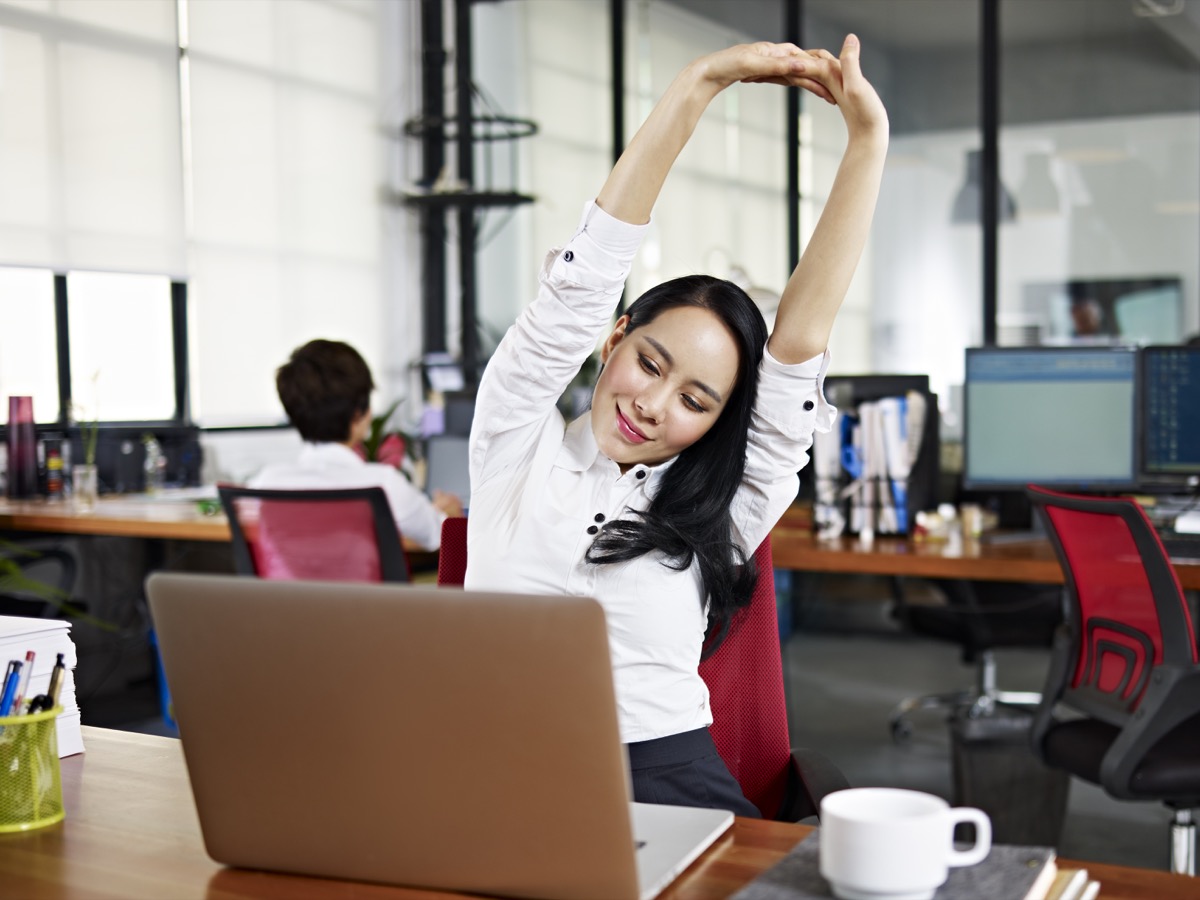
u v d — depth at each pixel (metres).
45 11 5.04
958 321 6.41
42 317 5.14
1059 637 2.45
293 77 6.37
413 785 0.86
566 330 1.37
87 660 4.37
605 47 7.09
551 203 7.26
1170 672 2.14
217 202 5.92
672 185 6.96
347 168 6.76
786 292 1.38
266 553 3.02
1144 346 3.26
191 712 0.91
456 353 7.34
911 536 3.18
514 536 1.40
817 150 6.64
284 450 6.32
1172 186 6.06
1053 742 2.42
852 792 0.86
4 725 1.00
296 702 0.87
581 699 0.80
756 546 1.49
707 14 6.89
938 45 6.41
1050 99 6.23
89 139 5.24
